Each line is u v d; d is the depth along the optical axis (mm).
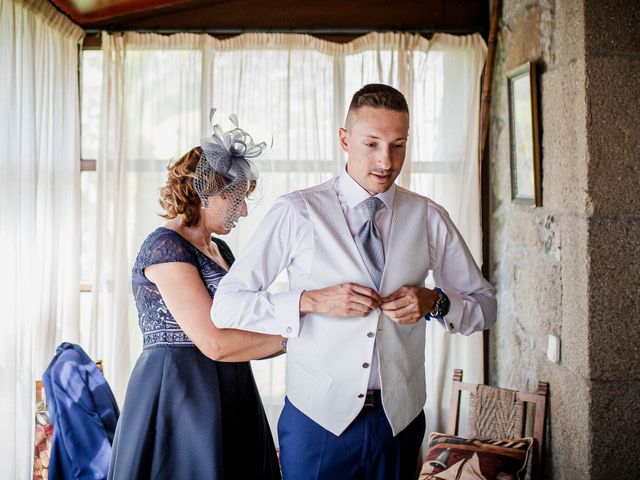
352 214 1903
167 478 2086
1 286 2846
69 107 3525
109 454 2523
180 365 2117
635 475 2459
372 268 1863
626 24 2420
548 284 2852
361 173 1814
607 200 2424
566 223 2627
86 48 3766
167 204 2213
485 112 3686
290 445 1894
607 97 2420
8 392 2840
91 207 3779
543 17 2873
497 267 3660
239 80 3730
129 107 3730
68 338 3457
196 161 2213
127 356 3678
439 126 3742
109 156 3717
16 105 2918
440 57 3738
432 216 1986
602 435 2463
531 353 3102
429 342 3732
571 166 2568
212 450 2080
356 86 3734
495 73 3662
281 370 3729
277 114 3736
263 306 1796
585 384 2484
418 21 3770
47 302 3227
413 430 1929
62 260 3449
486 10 3758
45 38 3217
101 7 3508
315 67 3734
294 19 3773
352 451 1849
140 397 2111
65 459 2514
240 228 3697
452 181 3746
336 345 1832
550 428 2869
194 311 2072
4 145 2842
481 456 2824
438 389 3730
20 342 2934
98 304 3650
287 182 3729
